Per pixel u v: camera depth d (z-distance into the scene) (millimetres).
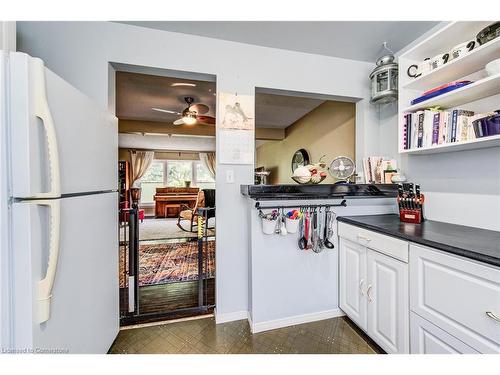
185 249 3834
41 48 1588
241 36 1841
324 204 1854
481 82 1199
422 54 1646
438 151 1633
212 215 2643
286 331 1738
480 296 916
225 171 1893
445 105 1562
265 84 1976
